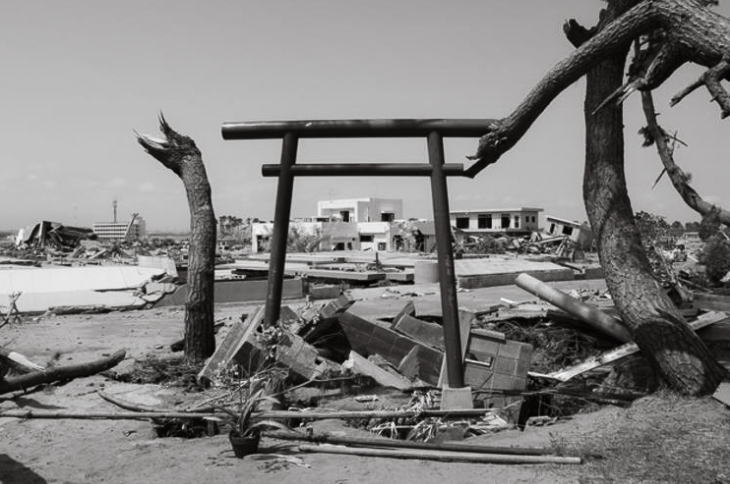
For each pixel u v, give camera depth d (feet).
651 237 48.37
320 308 35.60
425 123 27.35
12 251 172.45
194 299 34.53
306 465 18.99
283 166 28.19
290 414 22.22
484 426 24.76
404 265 106.01
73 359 36.63
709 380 23.88
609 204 27.35
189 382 30.32
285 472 18.40
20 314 58.08
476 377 29.96
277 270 28.81
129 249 207.62
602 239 27.35
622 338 32.19
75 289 67.72
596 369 32.91
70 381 30.76
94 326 50.49
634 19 22.91
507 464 18.90
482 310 48.96
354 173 28.07
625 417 22.86
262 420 21.94
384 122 27.48
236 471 18.54
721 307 41.24
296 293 71.26
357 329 34.32
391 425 25.05
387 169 27.81
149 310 62.64
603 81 27.37
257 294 70.64
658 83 23.11
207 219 35.19
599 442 20.11
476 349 30.60
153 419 24.39
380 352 33.55
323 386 29.35
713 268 54.60
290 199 28.58
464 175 28.04
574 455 19.04
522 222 265.34
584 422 23.38
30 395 28.53
